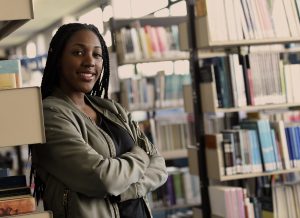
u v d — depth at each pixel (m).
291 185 3.80
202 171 3.70
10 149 6.61
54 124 2.07
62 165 2.05
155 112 5.52
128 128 2.33
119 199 2.13
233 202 3.53
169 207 5.19
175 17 5.37
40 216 1.75
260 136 3.66
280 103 3.78
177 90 5.47
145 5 5.07
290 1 3.78
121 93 5.28
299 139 3.76
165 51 5.33
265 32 3.69
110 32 4.99
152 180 2.25
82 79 2.22
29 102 1.74
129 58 5.19
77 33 2.22
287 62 4.42
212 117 4.34
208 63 3.76
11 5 1.71
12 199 1.76
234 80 3.67
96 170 2.00
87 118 2.20
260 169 3.65
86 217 2.04
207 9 3.55
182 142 5.40
